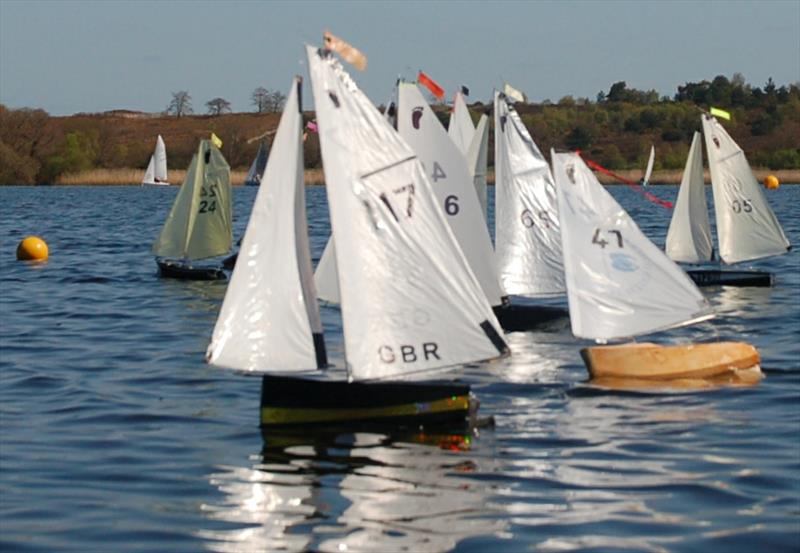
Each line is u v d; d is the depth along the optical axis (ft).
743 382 74.95
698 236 123.54
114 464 57.98
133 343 94.17
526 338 90.58
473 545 46.91
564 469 56.44
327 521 49.67
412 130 83.10
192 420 66.64
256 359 62.39
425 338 62.80
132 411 69.10
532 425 64.34
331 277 84.89
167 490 53.88
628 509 50.93
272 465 57.31
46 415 68.54
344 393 63.00
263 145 363.76
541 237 94.17
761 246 123.85
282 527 49.03
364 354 61.93
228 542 47.50
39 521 49.98
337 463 57.41
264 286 62.39
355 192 61.52
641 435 62.34
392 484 54.29
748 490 53.31
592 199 75.97
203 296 123.65
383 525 49.19
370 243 61.77
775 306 110.32
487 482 54.44
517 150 93.76
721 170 123.44
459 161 83.82
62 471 56.90
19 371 82.33
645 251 76.28
